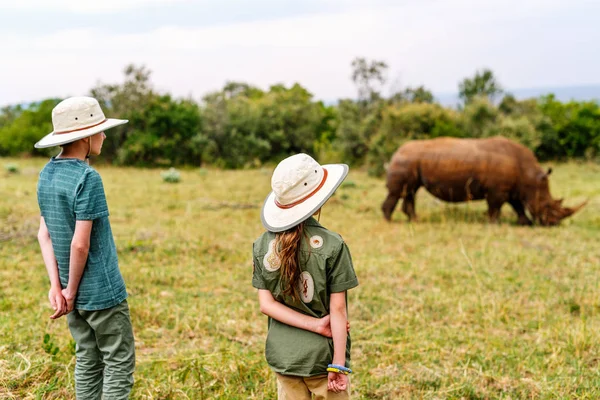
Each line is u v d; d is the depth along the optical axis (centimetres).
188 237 972
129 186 1975
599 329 563
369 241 1063
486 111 3084
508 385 435
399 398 408
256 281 273
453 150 1309
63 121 291
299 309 266
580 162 3481
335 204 1573
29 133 3616
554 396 415
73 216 287
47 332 493
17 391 372
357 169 3244
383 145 2780
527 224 1312
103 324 296
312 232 261
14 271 720
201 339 522
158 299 640
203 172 2730
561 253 953
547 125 3631
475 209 1552
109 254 296
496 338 550
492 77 4472
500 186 1283
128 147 3356
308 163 260
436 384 438
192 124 3584
